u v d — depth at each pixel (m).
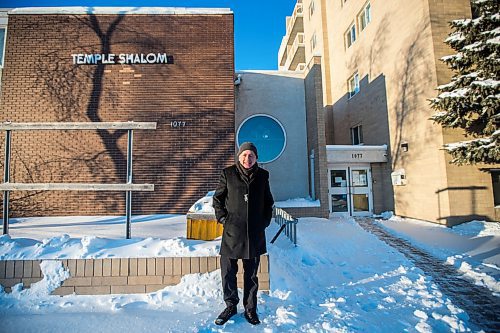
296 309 3.24
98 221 6.52
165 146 7.95
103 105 7.96
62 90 7.87
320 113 10.52
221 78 8.30
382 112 12.39
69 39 8.05
